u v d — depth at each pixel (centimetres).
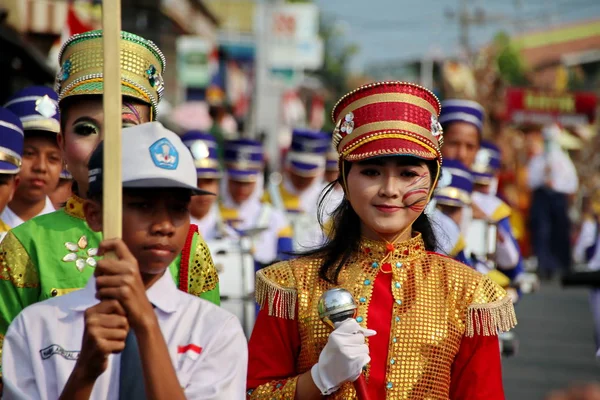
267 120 4138
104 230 400
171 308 448
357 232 550
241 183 1240
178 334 447
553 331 1733
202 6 4450
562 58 7912
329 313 495
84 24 1681
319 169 1362
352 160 530
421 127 529
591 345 1585
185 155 439
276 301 538
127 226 432
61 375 442
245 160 1239
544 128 3450
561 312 2011
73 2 1767
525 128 3622
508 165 2675
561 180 2703
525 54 8375
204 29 4681
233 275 1021
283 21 4091
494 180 1170
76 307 451
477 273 540
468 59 5359
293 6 4097
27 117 736
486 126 2800
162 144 432
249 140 1247
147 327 396
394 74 7862
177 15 3494
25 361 450
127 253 396
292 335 538
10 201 741
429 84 6375
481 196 999
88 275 548
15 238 550
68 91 553
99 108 554
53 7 1691
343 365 489
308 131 1363
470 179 901
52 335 448
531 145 2977
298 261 551
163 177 426
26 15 1683
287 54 4103
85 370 398
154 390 395
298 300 536
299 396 506
